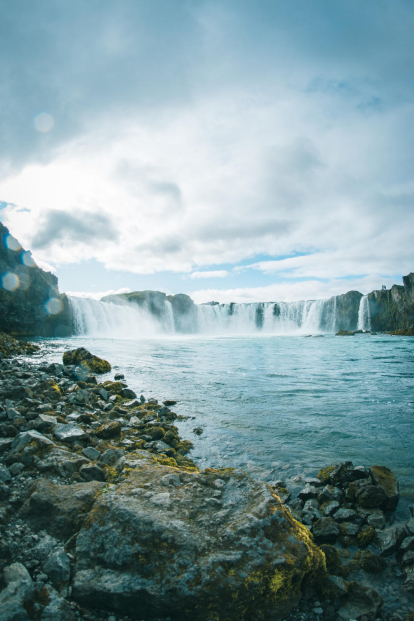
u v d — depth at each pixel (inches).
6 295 1990.7
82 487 186.4
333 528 197.9
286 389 605.6
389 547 184.1
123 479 206.1
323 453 323.9
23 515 167.8
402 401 527.5
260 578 133.9
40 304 2237.9
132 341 1932.8
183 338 2417.6
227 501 169.6
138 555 138.2
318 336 2706.7
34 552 145.3
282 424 406.6
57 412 341.1
